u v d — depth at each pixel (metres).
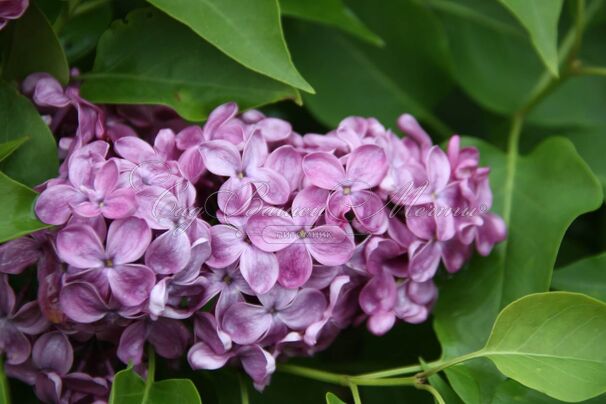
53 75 0.38
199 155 0.36
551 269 0.39
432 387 0.37
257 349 0.36
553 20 0.39
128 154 0.36
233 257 0.36
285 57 0.37
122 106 0.39
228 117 0.38
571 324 0.36
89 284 0.35
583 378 0.36
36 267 0.37
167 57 0.39
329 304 0.37
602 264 0.40
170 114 0.39
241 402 0.39
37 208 0.35
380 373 0.38
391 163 0.38
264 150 0.36
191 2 0.37
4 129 0.37
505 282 0.40
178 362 0.38
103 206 0.35
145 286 0.35
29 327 0.36
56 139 0.38
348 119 0.39
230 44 0.37
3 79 0.38
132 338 0.36
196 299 0.36
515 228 0.40
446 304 0.40
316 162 0.36
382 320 0.37
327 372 0.40
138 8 0.39
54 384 0.36
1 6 0.37
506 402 0.37
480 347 0.39
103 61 0.39
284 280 0.36
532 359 0.36
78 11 0.40
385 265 0.38
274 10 0.37
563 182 0.40
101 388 0.37
